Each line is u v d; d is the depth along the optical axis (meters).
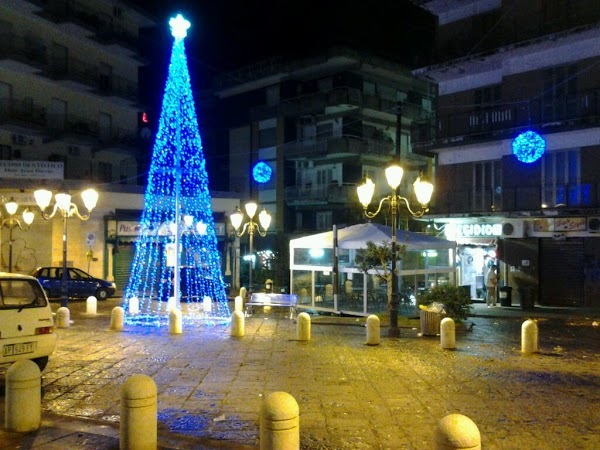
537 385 9.54
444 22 26.70
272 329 16.09
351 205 36.28
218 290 26.61
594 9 21.66
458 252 26.06
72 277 24.95
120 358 11.70
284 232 41.25
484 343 13.92
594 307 22.11
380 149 39.62
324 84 40.25
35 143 32.91
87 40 35.69
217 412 7.95
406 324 17.22
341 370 10.62
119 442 6.49
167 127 21.17
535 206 23.20
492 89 25.61
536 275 23.47
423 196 14.38
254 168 41.12
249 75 42.88
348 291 19.67
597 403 8.46
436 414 7.88
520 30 23.52
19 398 6.95
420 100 44.19
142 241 29.83
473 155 25.91
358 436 6.98
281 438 5.50
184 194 30.95
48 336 9.55
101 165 37.50
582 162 22.17
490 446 6.66
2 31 30.83
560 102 22.83
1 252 27.55
